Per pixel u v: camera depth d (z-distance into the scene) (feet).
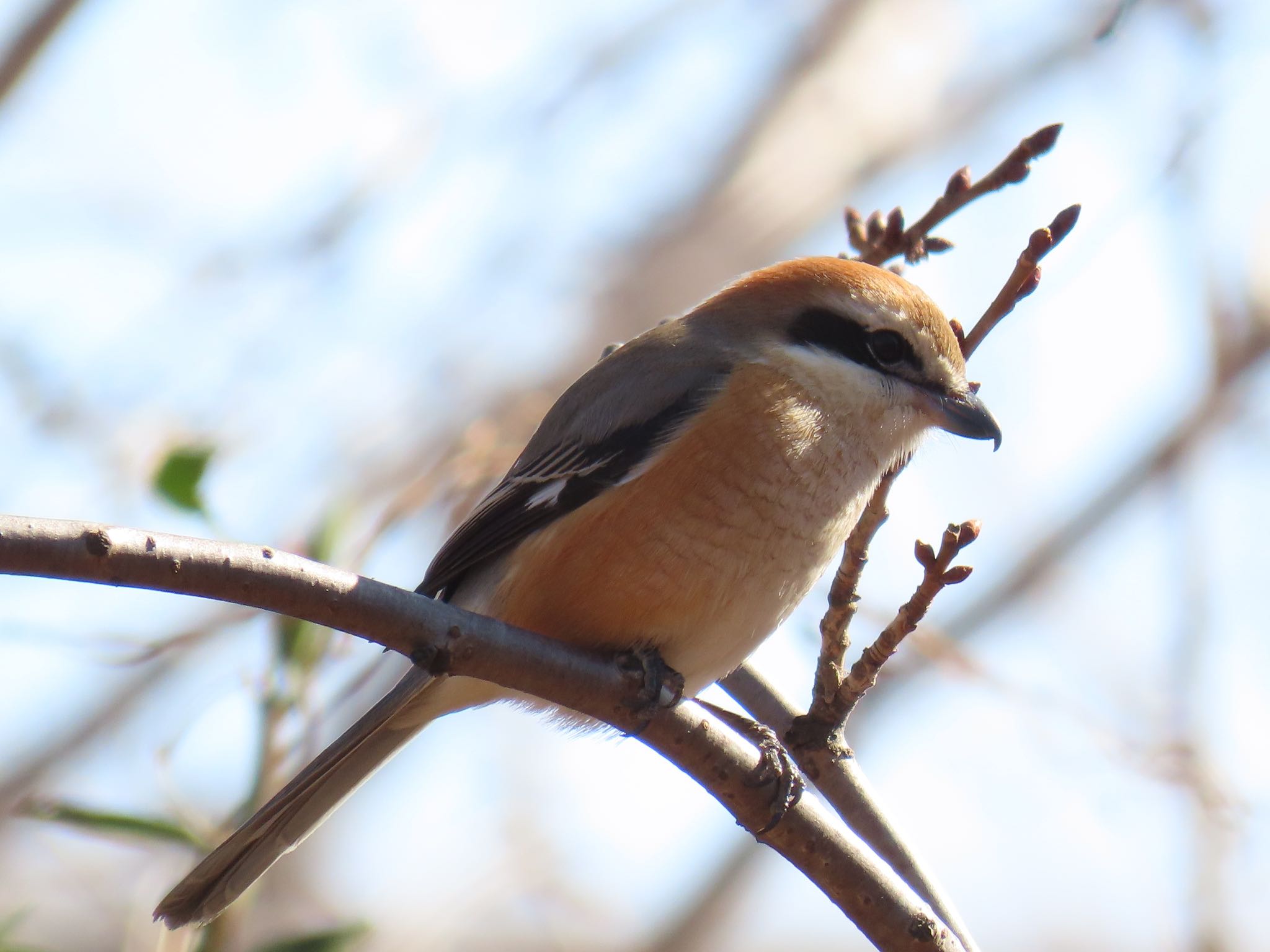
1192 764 44.91
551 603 30.12
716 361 31.32
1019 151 31.48
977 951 28.96
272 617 32.09
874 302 32.58
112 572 21.38
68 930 50.19
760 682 33.09
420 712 30.86
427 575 32.60
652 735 27.17
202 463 32.71
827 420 31.32
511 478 32.07
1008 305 27.55
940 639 44.91
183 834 30.63
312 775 28.30
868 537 27.84
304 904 48.73
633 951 52.21
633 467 30.19
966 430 32.42
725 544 29.86
